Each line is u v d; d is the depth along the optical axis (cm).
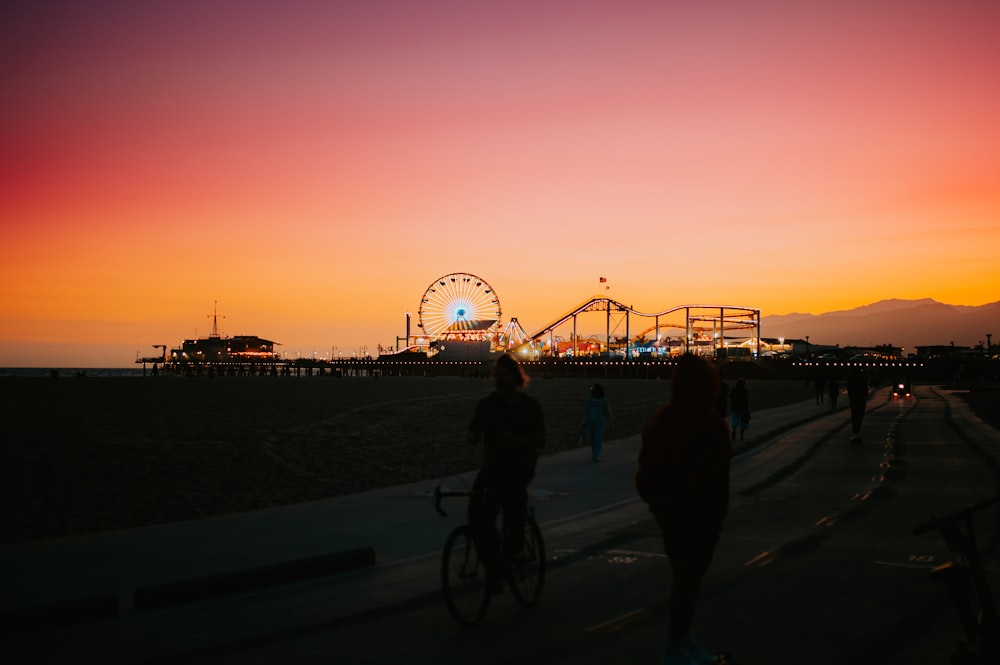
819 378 5719
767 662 668
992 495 1620
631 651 694
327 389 8400
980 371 16788
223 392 7281
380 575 953
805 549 1120
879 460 2272
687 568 640
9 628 714
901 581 941
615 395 7250
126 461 2170
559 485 1742
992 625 526
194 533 1191
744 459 2336
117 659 660
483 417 799
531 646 706
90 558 1019
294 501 1611
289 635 729
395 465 2158
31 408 4534
